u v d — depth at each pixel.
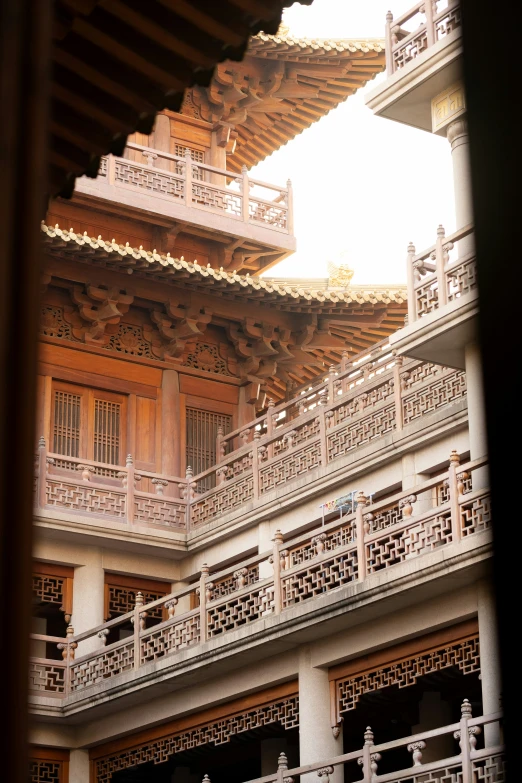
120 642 22.62
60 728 23.42
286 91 30.84
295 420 24.50
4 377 2.97
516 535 2.97
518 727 2.87
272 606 19.91
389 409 21.95
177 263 26.62
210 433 28.36
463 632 17.44
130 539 25.36
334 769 18.06
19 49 3.13
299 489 23.50
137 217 28.73
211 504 25.97
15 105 3.10
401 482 21.42
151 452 27.45
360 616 18.45
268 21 8.22
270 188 30.98
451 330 18.80
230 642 20.12
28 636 2.86
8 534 2.91
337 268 29.55
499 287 3.06
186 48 8.24
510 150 3.08
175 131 31.05
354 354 30.12
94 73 8.37
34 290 3.05
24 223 3.07
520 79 3.07
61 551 25.00
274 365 29.14
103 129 8.76
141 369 27.77
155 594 26.12
